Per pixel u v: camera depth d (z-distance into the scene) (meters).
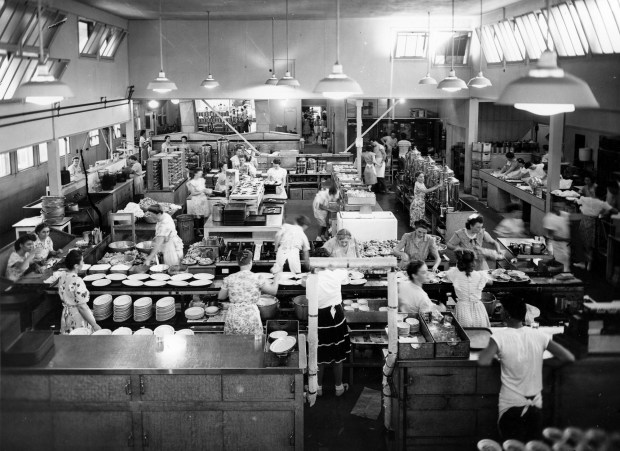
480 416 5.58
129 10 15.76
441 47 18.80
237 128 29.33
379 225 10.18
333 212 13.40
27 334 5.60
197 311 7.62
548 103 3.83
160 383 5.29
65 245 10.41
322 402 7.00
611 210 10.78
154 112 28.12
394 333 5.67
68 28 13.33
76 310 7.21
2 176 15.77
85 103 14.57
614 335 5.37
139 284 7.95
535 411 5.23
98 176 15.86
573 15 11.47
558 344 5.24
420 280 6.68
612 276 10.48
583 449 4.88
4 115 10.24
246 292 6.48
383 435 6.33
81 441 5.35
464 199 19.48
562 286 7.94
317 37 18.59
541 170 16.09
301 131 32.91
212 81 15.73
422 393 5.57
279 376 5.29
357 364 7.43
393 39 18.53
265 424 5.38
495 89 17.14
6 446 5.11
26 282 8.03
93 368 5.24
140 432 5.37
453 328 5.95
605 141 14.77
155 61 18.62
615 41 10.40
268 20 18.45
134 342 5.81
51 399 5.27
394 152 23.44
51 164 12.62
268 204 13.84
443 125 25.38
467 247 8.51
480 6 15.33
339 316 6.91
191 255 8.99
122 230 12.77
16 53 10.38
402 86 18.94
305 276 8.04
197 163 22.20
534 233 14.61
